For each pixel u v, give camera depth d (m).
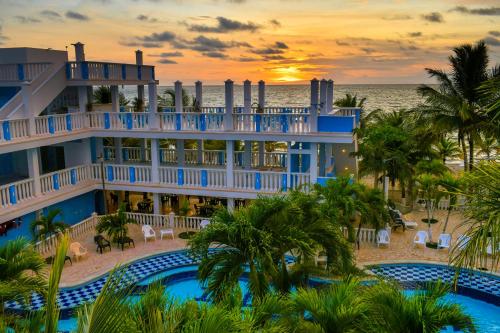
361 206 16.72
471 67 27.58
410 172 23.72
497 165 7.23
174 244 20.34
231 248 11.46
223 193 22.39
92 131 23.50
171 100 42.28
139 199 28.64
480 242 6.82
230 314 6.86
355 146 26.16
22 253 10.93
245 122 21.53
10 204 18.44
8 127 18.30
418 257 18.52
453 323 7.01
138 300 7.02
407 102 132.75
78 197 23.61
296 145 25.80
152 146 23.08
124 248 19.80
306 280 11.99
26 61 22.34
